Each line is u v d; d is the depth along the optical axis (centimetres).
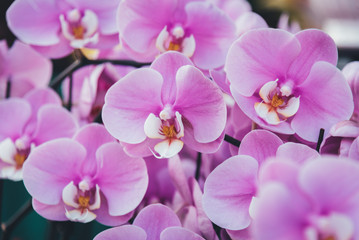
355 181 25
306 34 35
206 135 35
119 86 34
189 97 34
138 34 39
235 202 34
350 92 34
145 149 35
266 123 35
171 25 40
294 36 34
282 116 36
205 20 40
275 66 35
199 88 34
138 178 36
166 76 35
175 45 41
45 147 36
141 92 34
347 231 25
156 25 40
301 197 25
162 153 34
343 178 25
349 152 33
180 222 35
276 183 24
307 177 25
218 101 34
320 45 35
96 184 36
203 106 35
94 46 41
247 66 35
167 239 32
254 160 33
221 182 33
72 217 36
